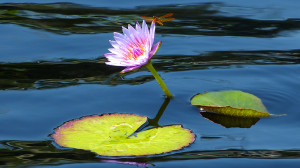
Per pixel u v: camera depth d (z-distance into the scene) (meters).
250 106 5.49
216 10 10.02
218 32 8.71
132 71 6.97
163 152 4.38
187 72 6.82
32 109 5.48
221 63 7.20
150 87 6.23
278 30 8.78
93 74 6.77
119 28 8.73
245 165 4.18
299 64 7.11
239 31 8.76
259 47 7.96
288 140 4.72
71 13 9.74
